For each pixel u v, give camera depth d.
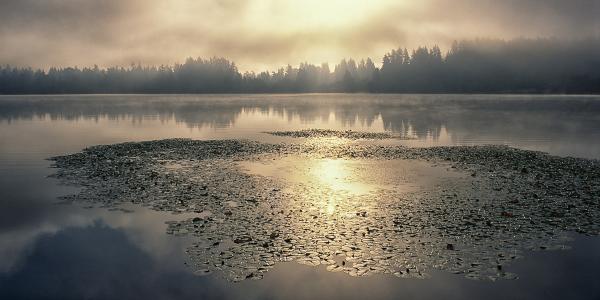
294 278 13.00
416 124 66.81
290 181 26.03
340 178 26.95
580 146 40.59
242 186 24.62
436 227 17.09
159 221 18.45
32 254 15.40
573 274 13.12
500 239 15.80
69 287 12.88
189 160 34.06
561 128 57.50
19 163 33.03
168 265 14.07
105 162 33.12
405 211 19.39
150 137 51.50
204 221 18.11
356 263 13.88
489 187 24.05
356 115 89.69
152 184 25.25
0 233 17.45
